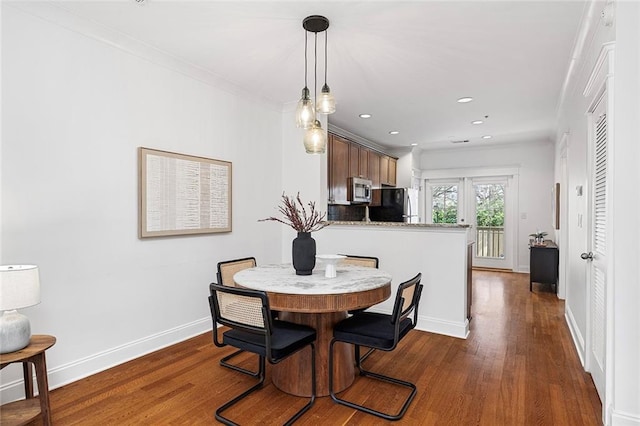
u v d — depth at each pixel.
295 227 2.49
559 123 4.76
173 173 3.01
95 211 2.50
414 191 6.49
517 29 2.46
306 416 2.03
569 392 2.28
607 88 1.84
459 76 3.35
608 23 1.90
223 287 1.98
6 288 1.67
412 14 2.28
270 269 2.70
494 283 5.79
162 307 2.98
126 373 2.52
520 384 2.39
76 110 2.39
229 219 3.55
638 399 1.79
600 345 2.25
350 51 2.83
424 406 2.13
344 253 4.00
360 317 2.45
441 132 5.73
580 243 3.04
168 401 2.17
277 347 1.92
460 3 2.15
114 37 2.56
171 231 3.00
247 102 3.82
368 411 2.06
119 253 2.66
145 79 2.82
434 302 3.47
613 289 1.85
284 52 2.86
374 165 6.05
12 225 2.10
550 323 3.73
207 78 3.32
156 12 2.28
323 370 2.28
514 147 6.86
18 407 1.81
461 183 7.45
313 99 3.98
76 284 2.41
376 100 4.09
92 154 2.48
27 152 2.16
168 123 3.00
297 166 4.23
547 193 6.59
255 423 1.95
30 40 2.17
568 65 3.05
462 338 3.28
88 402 2.14
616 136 1.81
